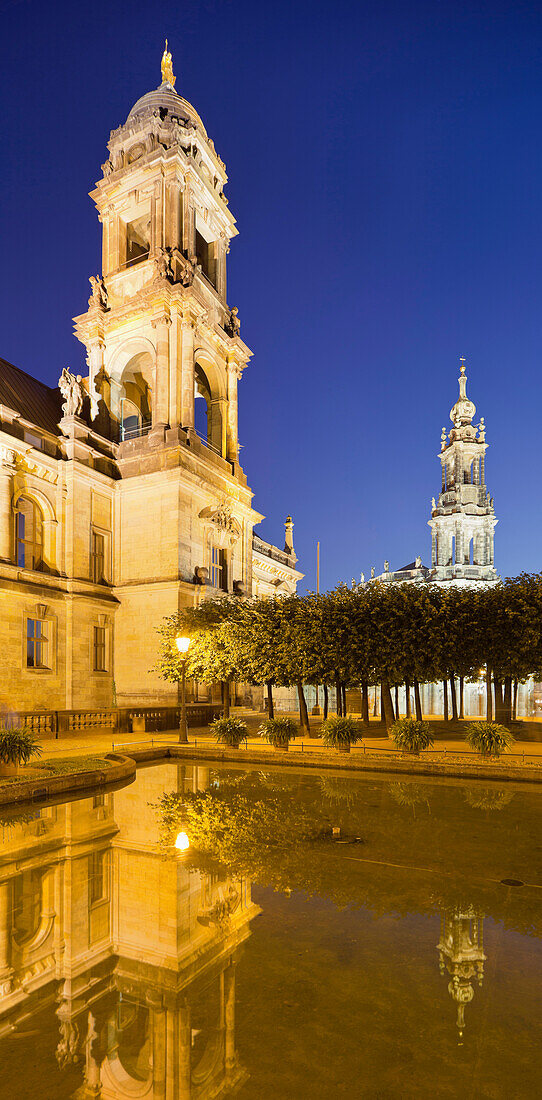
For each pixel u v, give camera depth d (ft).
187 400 132.77
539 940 20.18
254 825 35.58
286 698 180.45
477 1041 14.42
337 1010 15.76
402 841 32.07
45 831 34.35
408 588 87.66
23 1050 14.07
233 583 141.28
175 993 16.56
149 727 95.45
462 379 287.48
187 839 32.40
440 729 89.56
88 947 19.33
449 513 272.51
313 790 48.26
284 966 18.17
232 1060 13.61
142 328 139.33
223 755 68.33
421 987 16.97
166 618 110.11
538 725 82.33
